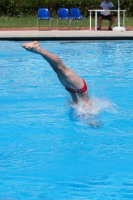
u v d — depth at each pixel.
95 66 21.19
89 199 7.93
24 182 8.61
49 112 13.30
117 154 10.08
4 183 8.57
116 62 22.20
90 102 13.04
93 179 8.76
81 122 12.27
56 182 8.62
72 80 12.29
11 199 7.93
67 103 14.00
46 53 11.74
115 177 8.86
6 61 22.75
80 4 44.47
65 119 12.55
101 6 35.53
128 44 28.52
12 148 10.44
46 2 44.62
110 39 30.52
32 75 19.20
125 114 12.98
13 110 13.59
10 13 44.91
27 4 44.69
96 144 10.70
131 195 8.08
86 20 42.53
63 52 25.33
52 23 40.94
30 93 15.81
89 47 27.28
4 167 9.36
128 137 11.17
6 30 35.66
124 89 16.30
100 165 9.45
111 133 11.42
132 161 9.70
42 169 9.24
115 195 8.08
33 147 10.48
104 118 12.59
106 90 16.08
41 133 11.46
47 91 16.12
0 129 11.80
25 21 41.84
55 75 19.17
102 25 39.91
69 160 9.73
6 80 18.16
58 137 11.16
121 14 44.69
